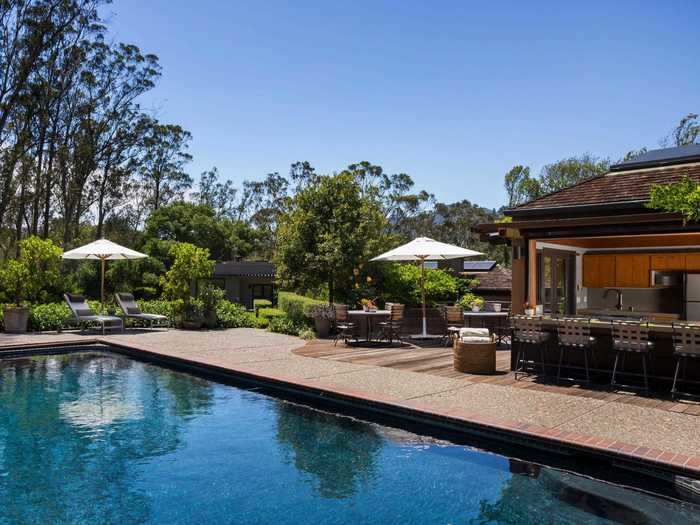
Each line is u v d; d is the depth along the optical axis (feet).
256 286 125.90
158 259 123.54
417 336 47.55
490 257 151.74
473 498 15.80
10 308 51.34
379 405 23.67
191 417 24.52
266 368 32.22
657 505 15.21
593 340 26.71
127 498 15.92
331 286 56.75
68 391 29.91
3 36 96.73
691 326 23.91
